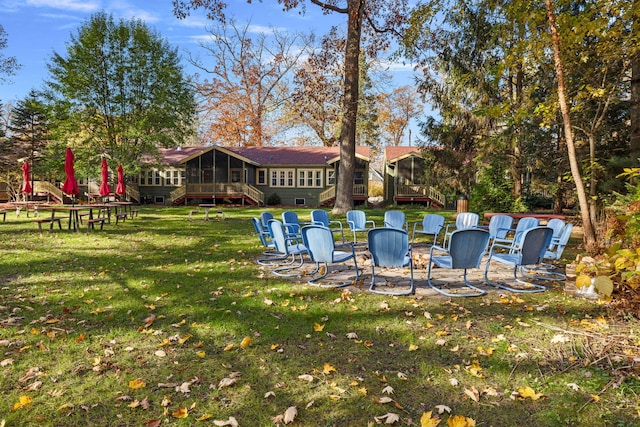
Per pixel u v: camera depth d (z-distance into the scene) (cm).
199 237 970
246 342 313
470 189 1750
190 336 329
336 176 2730
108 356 292
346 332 339
